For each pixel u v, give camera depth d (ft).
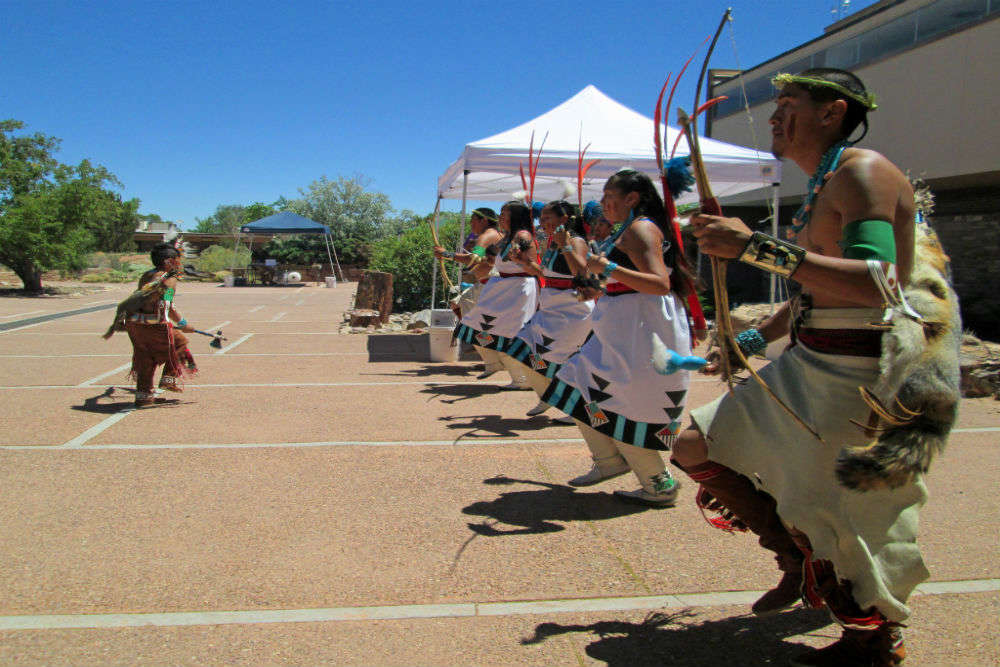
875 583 6.68
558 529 11.59
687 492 13.55
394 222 157.69
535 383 19.38
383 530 11.45
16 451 15.66
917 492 6.91
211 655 7.85
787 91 7.34
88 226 77.77
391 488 13.51
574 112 29.66
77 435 17.07
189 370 21.47
